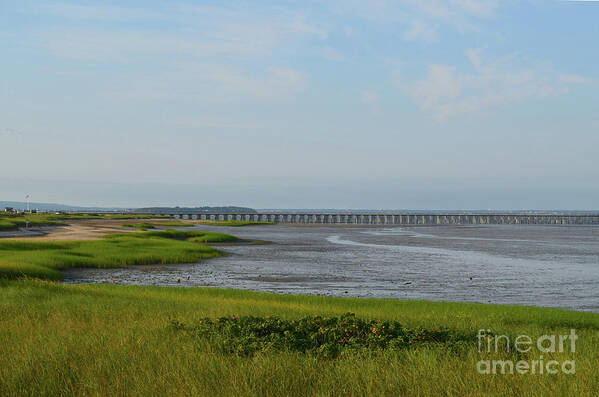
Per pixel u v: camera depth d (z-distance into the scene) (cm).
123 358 1008
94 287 2731
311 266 4775
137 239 6531
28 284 2462
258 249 6719
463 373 926
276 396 823
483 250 6956
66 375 912
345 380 886
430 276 4112
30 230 8956
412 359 1016
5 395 822
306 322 1383
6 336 1237
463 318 1914
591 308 2766
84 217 15875
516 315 2136
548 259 5653
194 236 8538
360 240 9238
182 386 851
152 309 1811
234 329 1295
